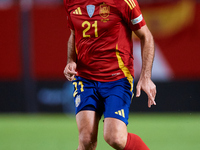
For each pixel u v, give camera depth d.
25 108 44.34
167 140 27.52
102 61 15.65
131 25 15.60
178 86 42.62
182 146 25.12
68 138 28.55
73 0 16.00
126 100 15.24
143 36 15.76
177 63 42.34
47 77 43.88
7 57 44.09
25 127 34.94
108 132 14.46
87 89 15.68
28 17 43.84
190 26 41.69
